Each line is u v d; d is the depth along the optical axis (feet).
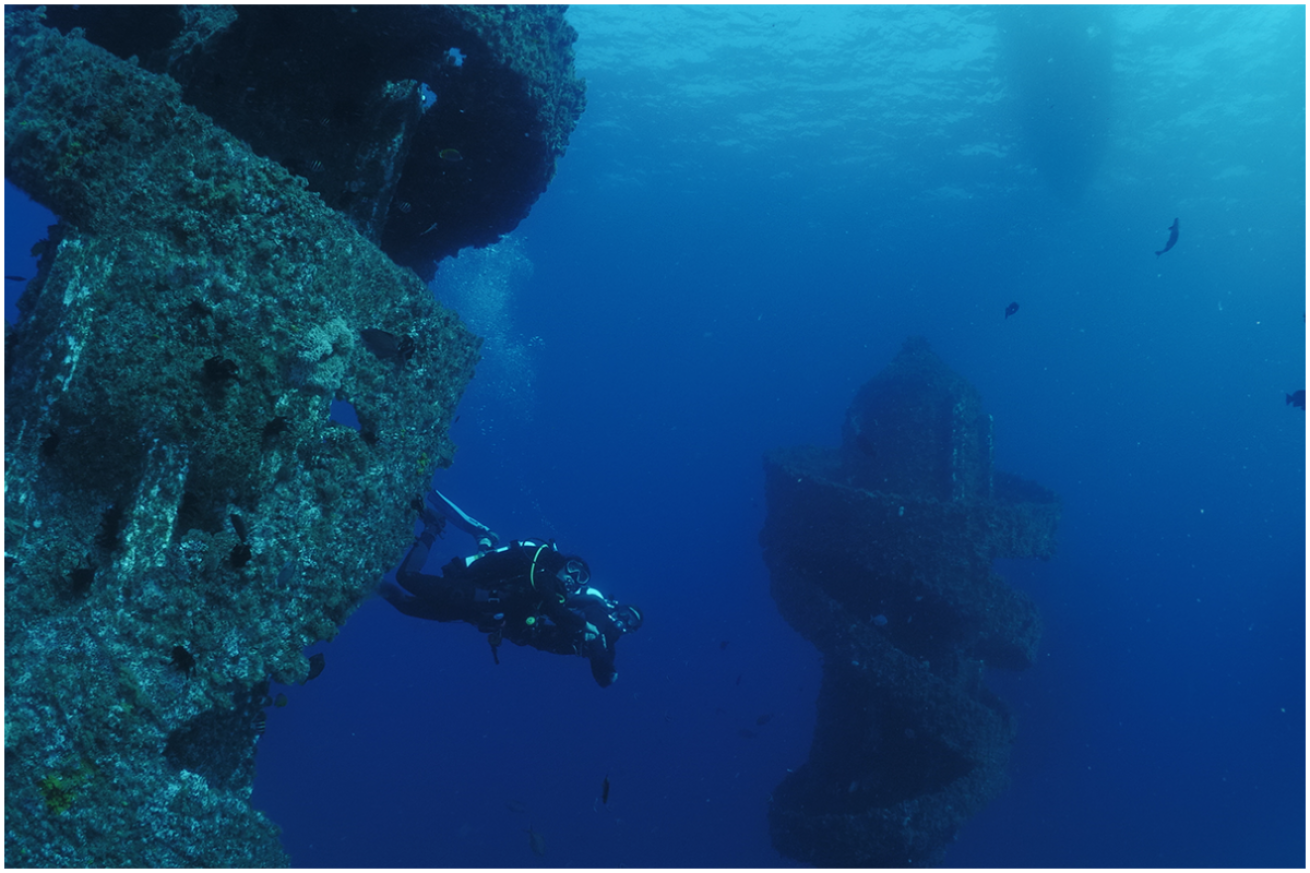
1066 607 99.40
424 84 15.93
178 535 9.82
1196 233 92.27
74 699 8.94
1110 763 90.58
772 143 87.76
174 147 9.59
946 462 40.70
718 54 73.36
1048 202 88.89
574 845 83.61
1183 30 58.29
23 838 8.54
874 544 37.52
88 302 9.20
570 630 17.58
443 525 18.51
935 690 37.63
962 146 79.87
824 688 44.70
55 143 8.74
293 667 10.43
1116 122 70.74
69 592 9.35
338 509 11.00
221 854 9.77
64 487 9.44
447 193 20.08
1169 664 104.88
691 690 126.93
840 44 68.64
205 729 11.35
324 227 10.69
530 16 13.74
